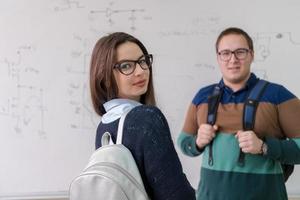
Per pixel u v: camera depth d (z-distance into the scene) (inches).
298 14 78.3
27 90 82.3
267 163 53.4
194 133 64.2
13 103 82.3
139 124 30.8
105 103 34.9
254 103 54.8
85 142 82.6
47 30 81.5
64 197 82.7
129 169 30.3
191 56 81.4
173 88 82.0
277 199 53.5
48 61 82.0
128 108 33.0
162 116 31.8
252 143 51.7
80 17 81.4
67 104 82.4
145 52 36.0
